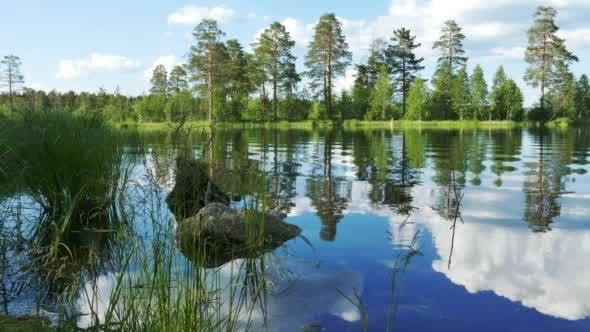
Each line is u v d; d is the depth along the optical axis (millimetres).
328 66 51875
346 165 10055
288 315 2572
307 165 10000
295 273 3262
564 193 6336
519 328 2400
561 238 4043
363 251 3766
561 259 3482
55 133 5016
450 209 5355
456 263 3426
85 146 5074
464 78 52438
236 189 5055
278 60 53156
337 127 43125
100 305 2684
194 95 48312
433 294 2863
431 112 53188
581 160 10820
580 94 62656
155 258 2234
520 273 3201
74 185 4895
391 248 3836
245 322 2473
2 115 5484
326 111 50938
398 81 57219
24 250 3826
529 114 49625
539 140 19875
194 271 2645
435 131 31938
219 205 4637
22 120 5281
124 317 2066
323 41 50969
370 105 53844
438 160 11141
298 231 4398
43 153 4750
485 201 5809
